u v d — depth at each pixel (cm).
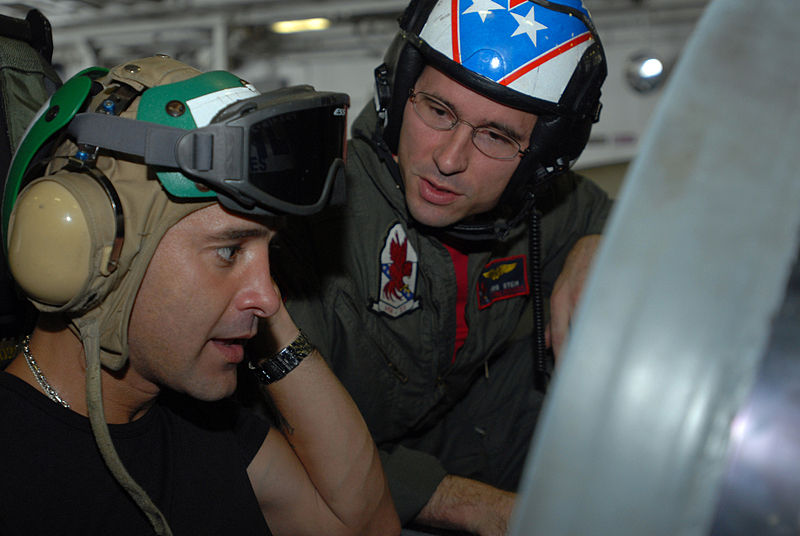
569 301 131
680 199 29
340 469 91
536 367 140
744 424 30
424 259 112
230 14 619
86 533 69
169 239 63
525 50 92
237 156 60
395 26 720
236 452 85
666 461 26
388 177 108
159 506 74
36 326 70
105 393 70
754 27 33
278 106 63
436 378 122
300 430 91
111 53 777
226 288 66
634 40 706
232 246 66
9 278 80
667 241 29
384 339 113
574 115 98
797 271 31
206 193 62
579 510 27
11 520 64
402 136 101
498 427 143
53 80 94
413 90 98
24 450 66
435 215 103
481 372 146
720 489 28
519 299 129
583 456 27
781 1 34
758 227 28
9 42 88
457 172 98
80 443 68
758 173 29
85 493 68
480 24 92
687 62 33
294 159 66
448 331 116
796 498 30
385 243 110
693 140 30
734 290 28
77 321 63
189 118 62
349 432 92
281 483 90
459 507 106
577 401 28
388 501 98
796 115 30
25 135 65
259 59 845
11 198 63
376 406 118
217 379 71
